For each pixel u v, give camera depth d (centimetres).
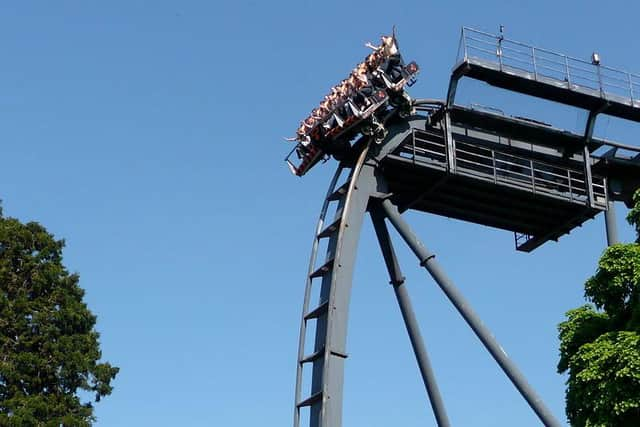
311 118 3775
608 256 3138
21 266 4578
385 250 3747
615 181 4069
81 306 4600
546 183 3925
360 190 3644
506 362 3462
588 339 3186
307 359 3481
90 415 4425
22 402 4203
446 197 3897
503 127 3856
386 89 3628
